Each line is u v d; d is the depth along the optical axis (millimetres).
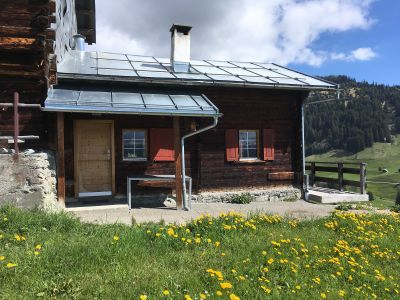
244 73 13281
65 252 4754
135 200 11211
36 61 8719
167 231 5961
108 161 11109
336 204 12477
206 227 6480
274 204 12000
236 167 12414
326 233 7258
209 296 3969
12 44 8273
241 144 12711
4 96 9391
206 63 14727
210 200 11992
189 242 5672
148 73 11336
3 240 5117
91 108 8883
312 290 4535
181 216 9031
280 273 4914
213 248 5660
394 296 4695
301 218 9102
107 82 10703
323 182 16031
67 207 9750
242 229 6801
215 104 12164
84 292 3939
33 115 9641
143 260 4945
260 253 5535
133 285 4121
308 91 12883
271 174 12820
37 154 7145
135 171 11297
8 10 8344
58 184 8875
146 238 5746
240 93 12461
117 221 7484
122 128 11203
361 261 5836
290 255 5621
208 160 12070
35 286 3928
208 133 12086
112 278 4270
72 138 10766
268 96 12844
